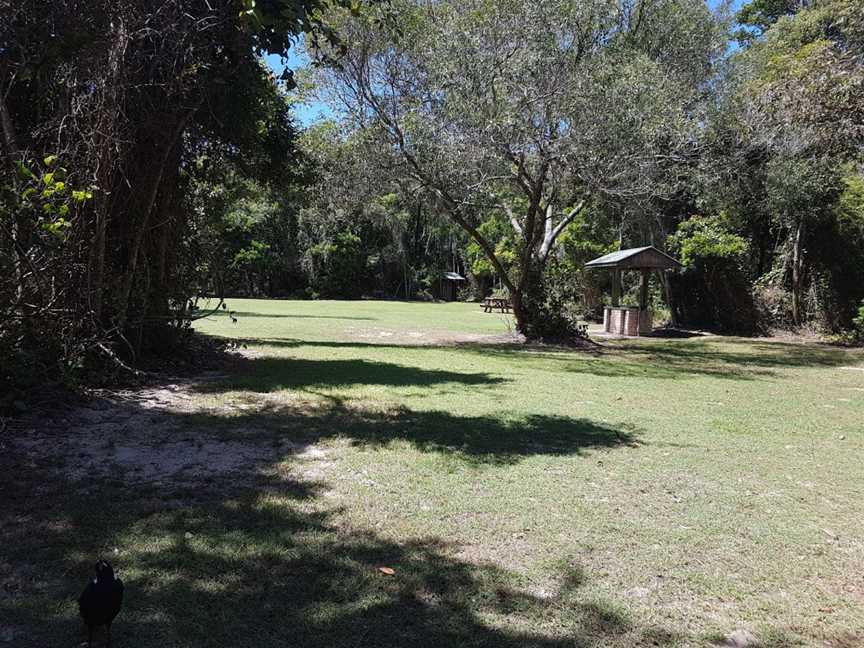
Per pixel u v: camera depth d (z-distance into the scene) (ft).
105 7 22.72
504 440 20.02
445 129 43.68
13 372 19.98
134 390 25.45
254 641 8.55
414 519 13.17
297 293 164.04
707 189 60.34
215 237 38.06
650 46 53.93
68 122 23.71
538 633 9.06
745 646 9.04
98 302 25.41
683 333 72.18
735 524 13.61
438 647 8.58
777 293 70.49
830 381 37.09
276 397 25.55
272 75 37.93
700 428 23.13
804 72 45.73
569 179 48.80
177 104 27.07
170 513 12.87
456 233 173.68
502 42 44.45
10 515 12.46
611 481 16.28
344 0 23.40
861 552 12.37
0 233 19.84
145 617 9.02
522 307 58.34
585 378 35.32
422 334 62.49
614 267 68.39
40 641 8.33
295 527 12.43
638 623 9.48
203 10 26.13
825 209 64.39
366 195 51.62
